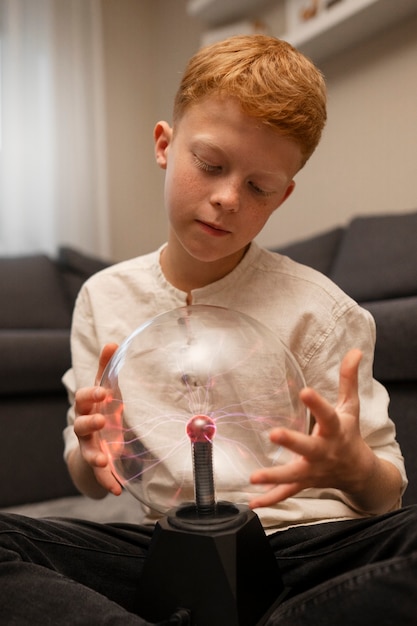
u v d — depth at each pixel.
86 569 0.66
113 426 0.62
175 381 0.59
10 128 2.75
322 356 0.78
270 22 2.46
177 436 0.59
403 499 1.13
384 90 1.96
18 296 2.13
